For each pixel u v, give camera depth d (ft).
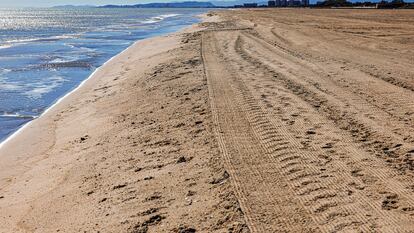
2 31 165.99
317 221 14.89
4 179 24.76
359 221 14.71
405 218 14.75
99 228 16.37
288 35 87.35
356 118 26.43
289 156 20.85
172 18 305.73
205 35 96.22
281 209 15.85
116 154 24.57
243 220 15.29
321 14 196.85
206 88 36.99
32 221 18.35
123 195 18.92
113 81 50.55
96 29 175.63
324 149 21.53
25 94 47.88
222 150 22.17
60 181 22.39
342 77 39.50
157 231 15.46
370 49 60.03
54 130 33.73
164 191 18.65
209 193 17.79
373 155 20.43
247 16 211.82
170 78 44.16
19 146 30.66
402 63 46.60
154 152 23.70
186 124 27.66
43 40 118.21
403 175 18.11
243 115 28.22
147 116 31.53
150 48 82.99
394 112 27.45
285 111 28.73
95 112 36.73
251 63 49.83
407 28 94.79
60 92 48.85
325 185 17.54
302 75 41.16
